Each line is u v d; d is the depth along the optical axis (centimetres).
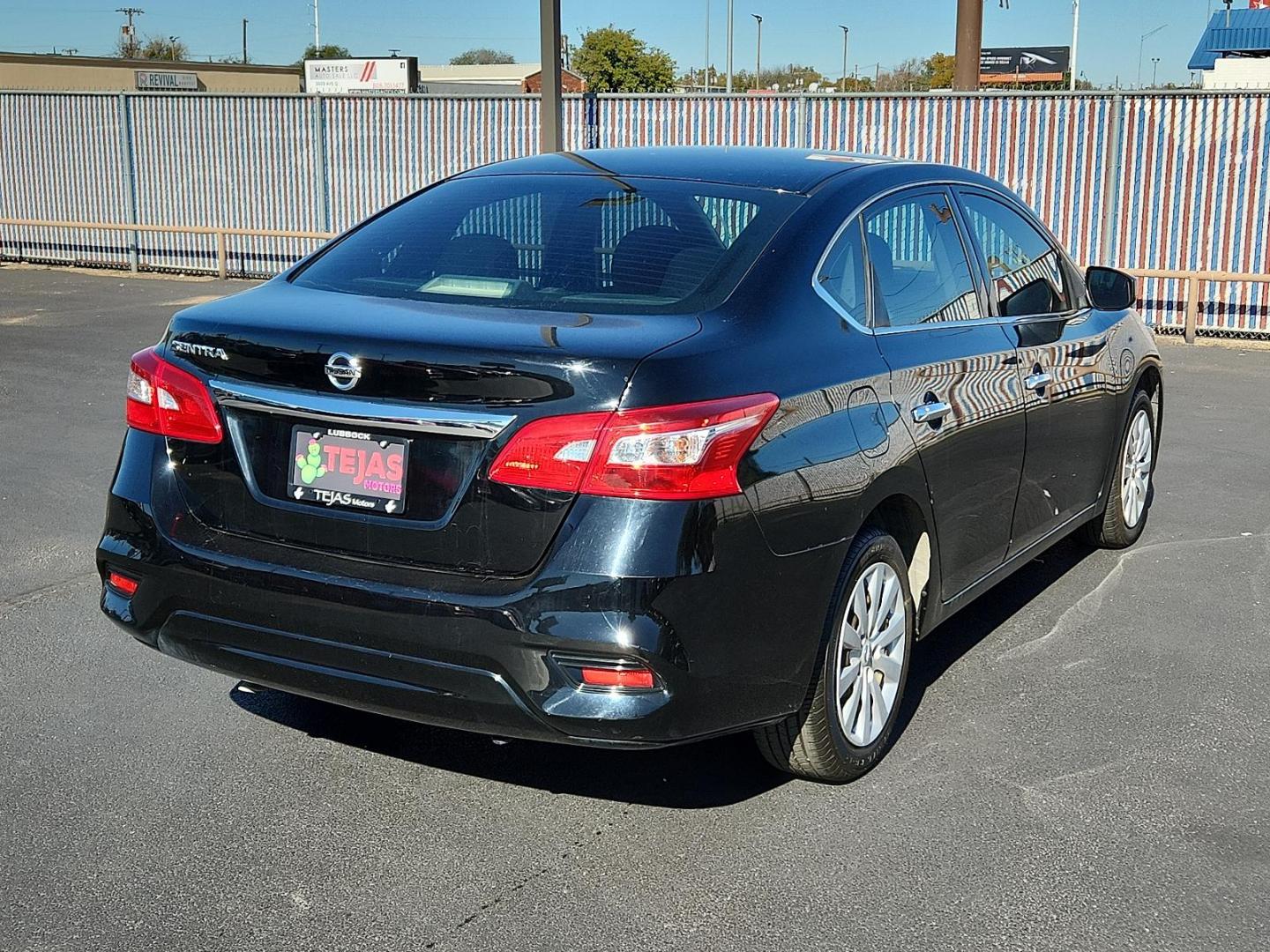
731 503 308
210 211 1905
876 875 325
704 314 335
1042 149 1424
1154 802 364
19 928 298
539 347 304
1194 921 305
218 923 302
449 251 382
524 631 299
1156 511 678
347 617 315
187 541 339
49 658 462
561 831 347
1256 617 519
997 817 355
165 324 1336
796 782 376
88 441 796
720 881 322
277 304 352
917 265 417
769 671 326
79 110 1939
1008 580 567
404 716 321
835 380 348
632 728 299
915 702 435
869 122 1503
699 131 1595
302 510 327
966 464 414
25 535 605
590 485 298
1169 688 446
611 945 295
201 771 379
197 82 3941
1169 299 1387
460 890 317
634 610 295
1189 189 1366
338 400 319
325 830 346
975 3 1438
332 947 293
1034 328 473
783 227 370
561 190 406
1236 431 885
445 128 1755
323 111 1808
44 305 1489
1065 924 304
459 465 309
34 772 376
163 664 459
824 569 339
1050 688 447
